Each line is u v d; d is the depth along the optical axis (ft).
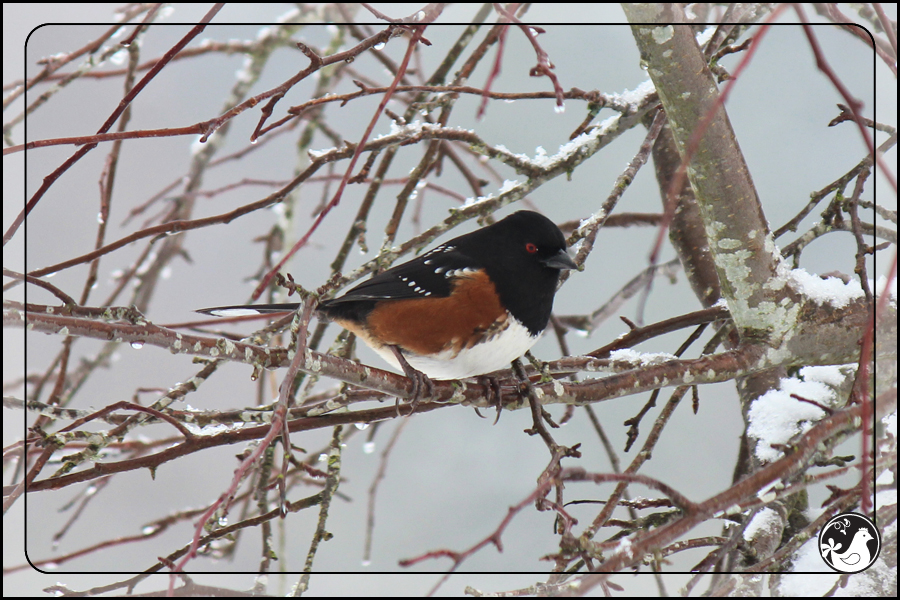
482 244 24.68
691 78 19.25
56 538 28.25
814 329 22.57
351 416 22.97
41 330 15.97
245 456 22.61
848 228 25.25
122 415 23.25
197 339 17.51
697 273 31.96
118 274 35.63
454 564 12.30
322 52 33.91
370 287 24.50
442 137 25.40
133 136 16.60
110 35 27.55
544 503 15.21
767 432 23.67
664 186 33.17
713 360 22.13
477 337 23.99
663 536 14.30
